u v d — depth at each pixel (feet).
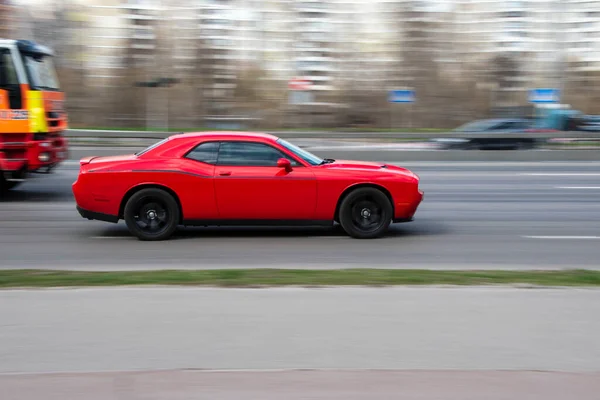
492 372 13.70
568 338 15.70
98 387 12.84
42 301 17.92
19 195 45.68
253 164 29.94
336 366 13.98
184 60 191.52
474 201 44.09
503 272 22.02
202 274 21.16
